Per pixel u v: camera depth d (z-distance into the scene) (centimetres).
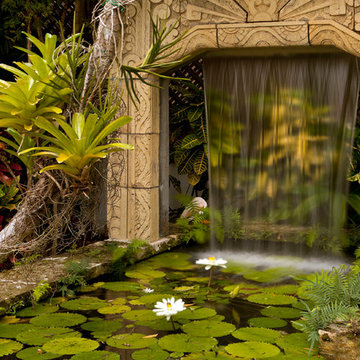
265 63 495
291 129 498
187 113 605
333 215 500
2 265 407
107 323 328
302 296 375
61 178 368
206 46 461
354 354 277
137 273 436
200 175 595
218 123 523
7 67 335
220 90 515
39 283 370
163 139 506
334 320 300
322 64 477
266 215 526
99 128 331
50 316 337
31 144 364
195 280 417
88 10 564
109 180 490
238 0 448
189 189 643
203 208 562
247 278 424
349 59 466
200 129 593
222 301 369
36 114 330
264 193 521
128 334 311
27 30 543
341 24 423
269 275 431
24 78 331
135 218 491
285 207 517
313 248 502
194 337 305
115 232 500
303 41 436
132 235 493
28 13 541
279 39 441
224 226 537
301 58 482
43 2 530
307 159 499
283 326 323
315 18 431
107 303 364
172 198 626
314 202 504
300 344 295
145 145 482
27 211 369
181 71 615
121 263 439
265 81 498
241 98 509
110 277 425
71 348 288
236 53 492
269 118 504
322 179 499
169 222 578
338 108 479
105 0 367
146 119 480
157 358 278
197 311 346
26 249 391
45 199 378
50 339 302
